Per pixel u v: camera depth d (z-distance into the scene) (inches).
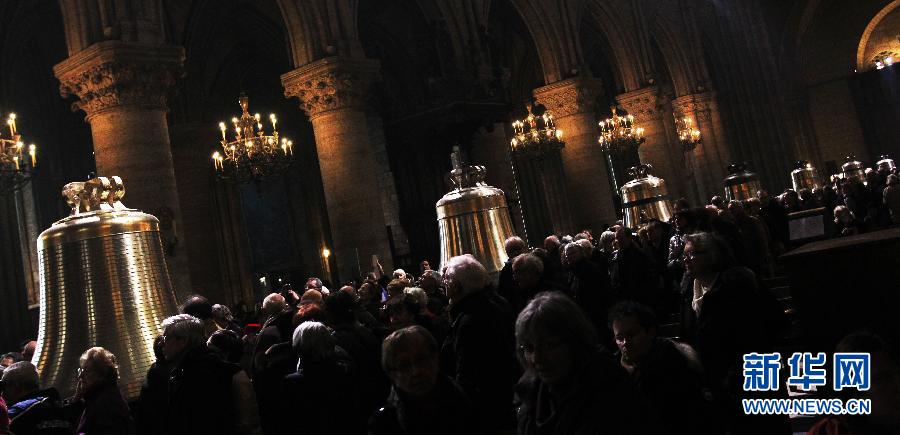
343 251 757.3
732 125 1739.7
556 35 1115.9
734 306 188.9
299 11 775.7
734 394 184.9
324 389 212.2
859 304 227.6
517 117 1437.0
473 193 344.2
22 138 923.4
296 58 785.6
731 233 333.4
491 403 189.5
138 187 578.2
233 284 1123.3
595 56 1599.4
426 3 928.9
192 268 986.7
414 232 922.7
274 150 752.3
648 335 151.9
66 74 595.8
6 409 188.2
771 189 1776.6
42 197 937.5
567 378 118.4
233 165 766.5
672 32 1498.5
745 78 1803.6
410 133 851.4
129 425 193.3
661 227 435.2
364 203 761.0
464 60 943.7
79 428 196.5
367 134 786.2
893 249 222.8
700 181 1493.6
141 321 223.0
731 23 1809.8
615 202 1556.3
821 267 233.8
